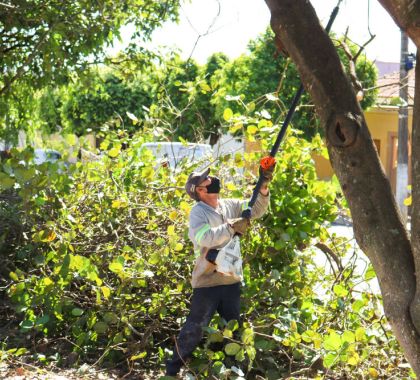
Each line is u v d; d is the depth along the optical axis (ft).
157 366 17.84
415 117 10.25
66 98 46.19
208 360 16.56
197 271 16.07
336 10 13.83
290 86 71.36
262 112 20.52
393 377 16.47
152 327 18.12
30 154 20.22
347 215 20.35
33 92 40.47
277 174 19.77
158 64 43.62
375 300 18.88
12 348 18.95
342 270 19.89
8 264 22.12
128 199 20.72
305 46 11.25
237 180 21.09
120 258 17.69
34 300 18.78
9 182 19.63
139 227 20.38
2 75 38.22
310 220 19.77
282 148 20.44
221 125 21.33
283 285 19.33
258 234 19.63
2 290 21.09
